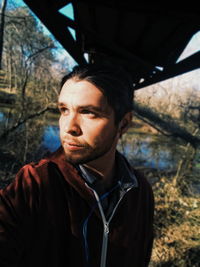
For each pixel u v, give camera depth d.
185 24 1.58
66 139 0.47
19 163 5.23
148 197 0.76
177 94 7.39
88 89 0.45
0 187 4.45
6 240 0.46
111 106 0.47
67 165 0.53
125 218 0.60
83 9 1.68
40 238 0.50
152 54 2.48
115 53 2.29
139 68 2.68
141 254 0.76
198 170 4.71
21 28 5.49
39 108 5.95
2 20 4.99
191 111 6.98
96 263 0.53
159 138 7.79
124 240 0.60
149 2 0.98
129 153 7.32
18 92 5.98
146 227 0.76
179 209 3.63
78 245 0.51
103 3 1.02
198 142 4.97
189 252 2.71
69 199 0.51
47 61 5.98
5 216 0.47
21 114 5.39
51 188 0.51
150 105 7.88
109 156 0.55
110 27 2.03
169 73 1.64
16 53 6.18
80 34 1.73
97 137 0.46
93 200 0.53
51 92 6.05
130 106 0.53
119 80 0.49
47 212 0.49
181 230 3.12
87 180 0.54
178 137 6.64
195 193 4.29
